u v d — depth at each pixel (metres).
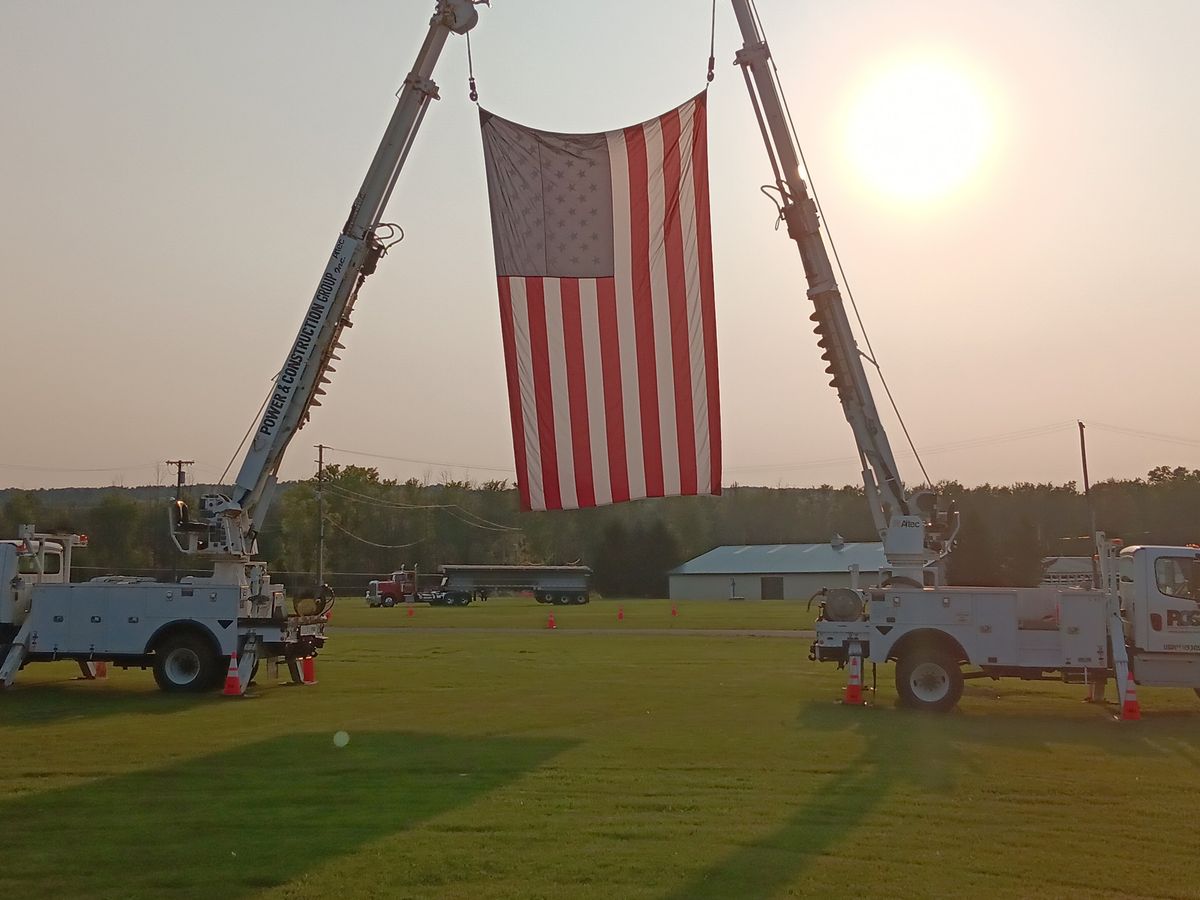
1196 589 17.83
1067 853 8.82
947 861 8.55
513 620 55.81
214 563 21.19
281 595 22.17
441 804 10.48
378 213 20.98
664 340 18.72
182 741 14.39
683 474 18.55
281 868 8.25
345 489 124.69
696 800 10.69
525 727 15.67
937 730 15.62
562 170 18.89
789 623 50.47
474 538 133.62
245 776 11.94
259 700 19.20
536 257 18.77
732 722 16.27
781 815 10.08
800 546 110.56
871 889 7.80
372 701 18.98
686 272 18.75
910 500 20.09
